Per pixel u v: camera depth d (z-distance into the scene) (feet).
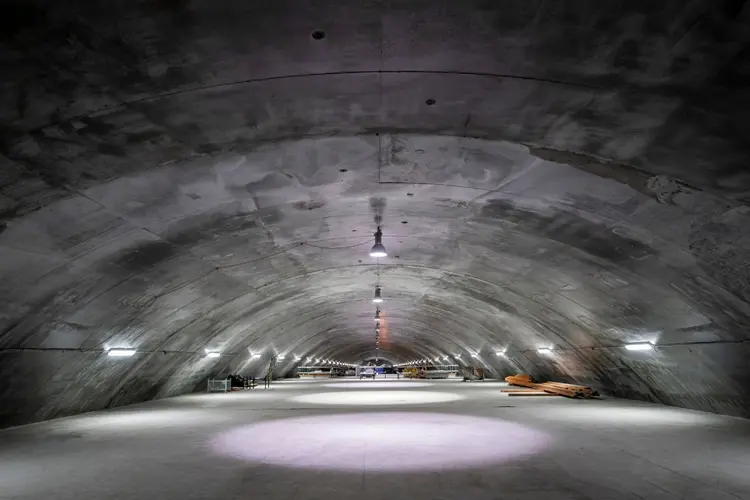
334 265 57.62
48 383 44.34
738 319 36.24
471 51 18.57
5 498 21.67
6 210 25.48
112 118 21.36
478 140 25.88
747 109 19.25
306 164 28.68
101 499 21.38
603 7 15.85
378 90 21.27
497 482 23.85
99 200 27.99
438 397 75.77
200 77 19.45
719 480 24.29
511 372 112.16
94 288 38.11
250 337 86.58
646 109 20.86
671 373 52.47
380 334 153.79
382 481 24.06
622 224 32.24
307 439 36.37
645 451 31.45
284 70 19.56
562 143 25.07
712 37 16.43
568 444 33.94
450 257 52.65
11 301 32.73
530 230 38.68
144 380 64.69
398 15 16.65
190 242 38.14
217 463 28.30
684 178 24.99
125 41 16.97
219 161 27.02
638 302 43.83
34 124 20.67
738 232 27.43
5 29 15.79
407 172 30.37
